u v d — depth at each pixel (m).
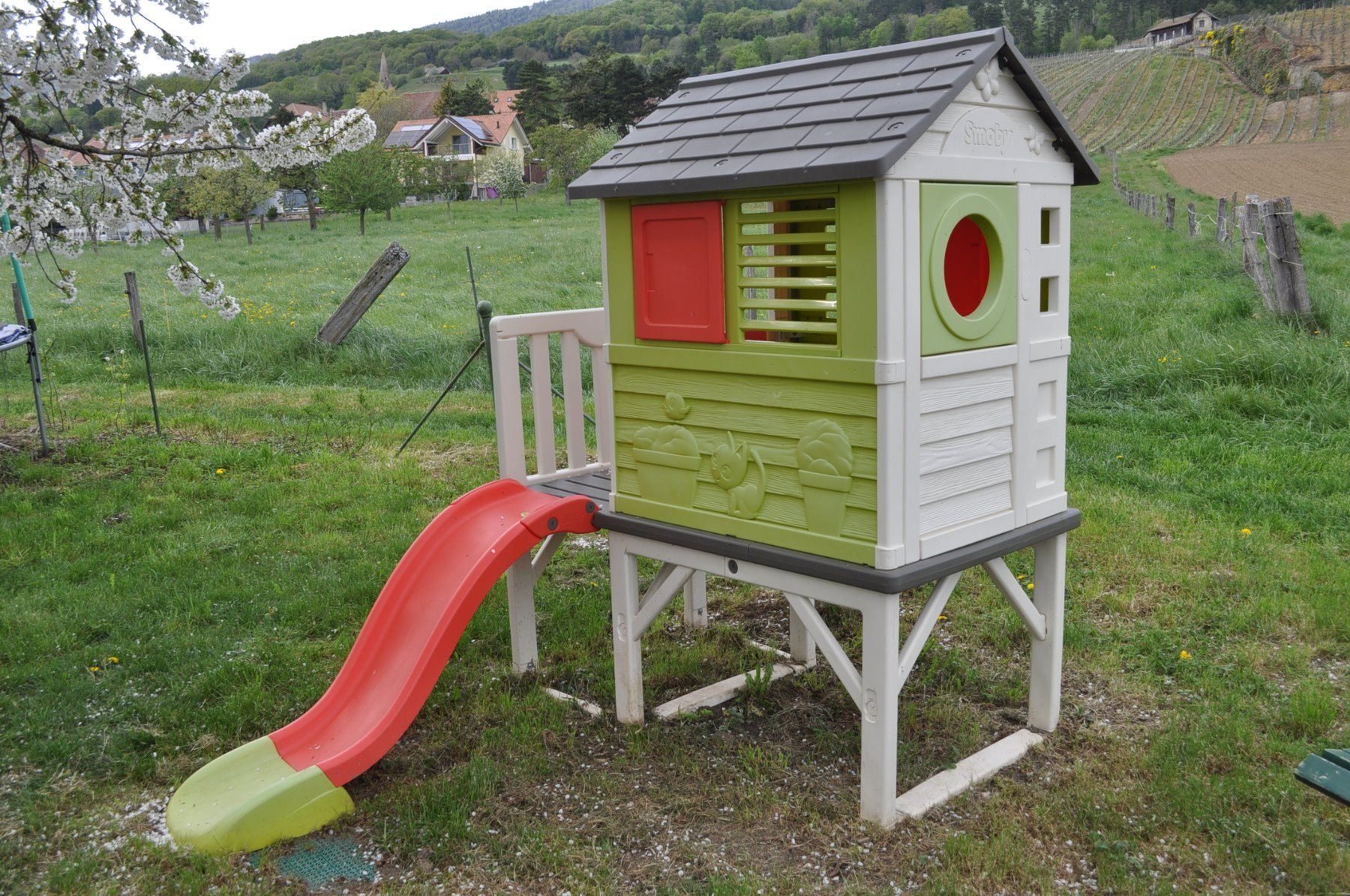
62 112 6.98
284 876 2.98
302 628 4.72
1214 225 21.06
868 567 2.96
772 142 3.04
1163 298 12.08
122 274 23.28
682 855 3.04
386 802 3.35
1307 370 7.96
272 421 8.90
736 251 3.14
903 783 3.48
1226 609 4.61
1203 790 3.23
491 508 3.95
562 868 2.98
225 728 3.81
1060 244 3.41
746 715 3.98
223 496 6.82
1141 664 4.22
